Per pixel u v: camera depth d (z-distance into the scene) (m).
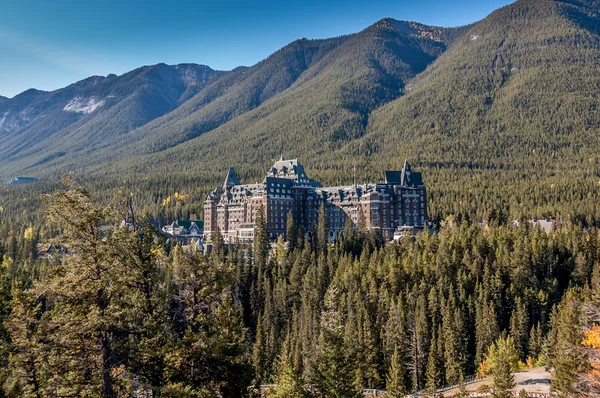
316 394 78.06
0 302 55.16
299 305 165.88
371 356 119.88
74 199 47.03
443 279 161.38
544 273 176.62
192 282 55.94
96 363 47.22
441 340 131.50
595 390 53.97
